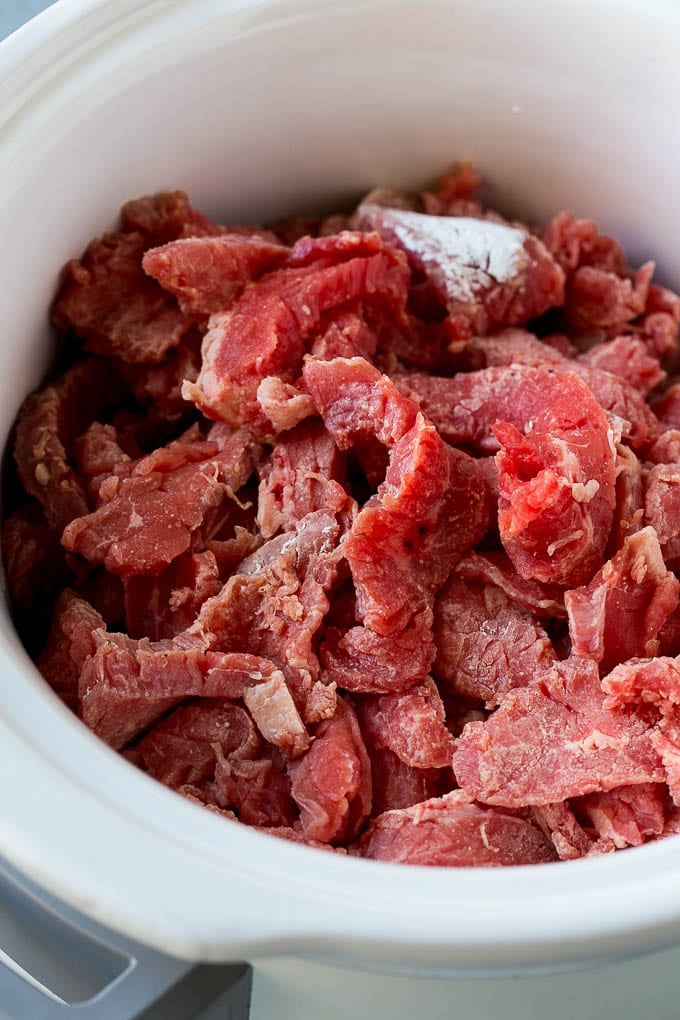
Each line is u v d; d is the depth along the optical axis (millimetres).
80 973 476
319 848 510
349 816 542
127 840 463
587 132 654
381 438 575
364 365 577
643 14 613
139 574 571
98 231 613
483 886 465
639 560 560
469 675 565
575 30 623
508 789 532
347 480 604
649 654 556
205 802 545
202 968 465
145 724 554
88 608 567
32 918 476
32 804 465
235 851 466
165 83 601
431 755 546
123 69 586
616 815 534
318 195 677
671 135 640
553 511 549
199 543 584
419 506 558
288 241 675
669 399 648
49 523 588
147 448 630
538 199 684
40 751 478
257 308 602
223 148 639
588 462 572
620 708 541
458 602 573
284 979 485
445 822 534
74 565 583
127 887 455
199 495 583
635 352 649
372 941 454
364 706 562
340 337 602
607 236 680
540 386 592
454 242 638
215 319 608
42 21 582
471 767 537
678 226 665
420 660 557
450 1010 499
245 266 610
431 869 472
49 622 584
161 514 576
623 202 672
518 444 564
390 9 616
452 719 568
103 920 455
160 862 460
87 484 596
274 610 562
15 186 563
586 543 561
